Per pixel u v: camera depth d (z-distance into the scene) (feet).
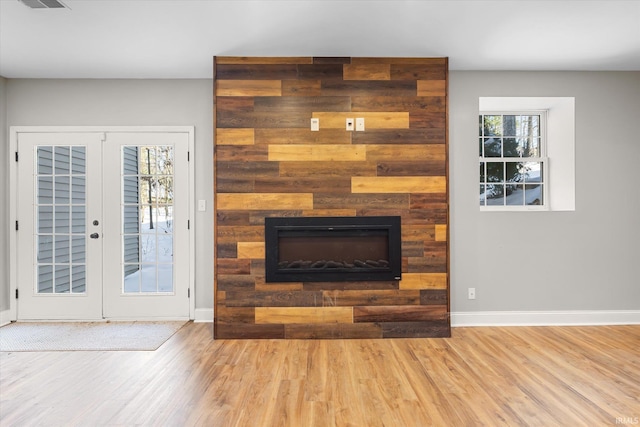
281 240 11.68
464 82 12.98
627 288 13.02
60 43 10.72
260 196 11.64
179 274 13.58
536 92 13.00
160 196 13.65
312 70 11.72
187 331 12.38
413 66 11.80
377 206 11.73
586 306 12.98
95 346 11.03
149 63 12.20
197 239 13.60
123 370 9.41
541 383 8.62
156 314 13.58
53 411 7.52
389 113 11.75
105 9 8.95
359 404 7.74
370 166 11.71
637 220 13.07
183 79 13.58
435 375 9.05
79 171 13.62
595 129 13.06
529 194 14.21
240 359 10.05
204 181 13.60
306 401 7.86
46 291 13.62
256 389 8.39
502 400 7.88
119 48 11.07
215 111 11.63
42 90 13.53
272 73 11.68
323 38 10.51
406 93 11.78
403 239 11.72
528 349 10.70
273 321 11.62
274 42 10.74
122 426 6.99
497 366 9.55
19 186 13.58
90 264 13.52
